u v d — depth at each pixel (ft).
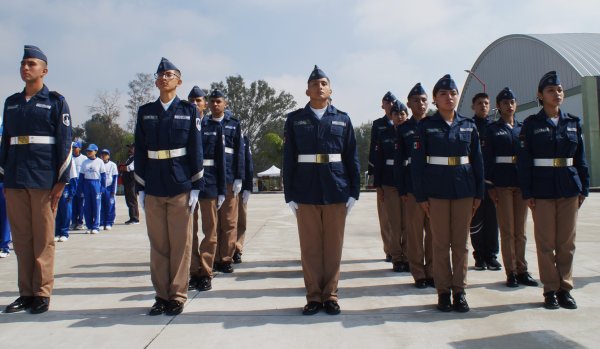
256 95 189.16
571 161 12.86
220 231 17.92
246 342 9.99
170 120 12.73
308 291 12.34
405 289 14.67
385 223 19.38
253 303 13.15
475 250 17.75
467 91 151.94
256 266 18.75
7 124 12.73
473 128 13.11
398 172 15.75
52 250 12.88
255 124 188.85
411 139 15.84
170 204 12.60
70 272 17.75
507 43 124.88
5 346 9.90
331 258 12.40
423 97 16.26
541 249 12.62
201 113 17.62
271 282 15.85
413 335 10.33
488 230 17.52
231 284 15.57
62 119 12.89
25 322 11.49
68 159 12.97
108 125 161.27
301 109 13.01
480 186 12.81
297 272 17.53
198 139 13.04
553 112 13.06
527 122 13.21
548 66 107.65
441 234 12.56
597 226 29.63
